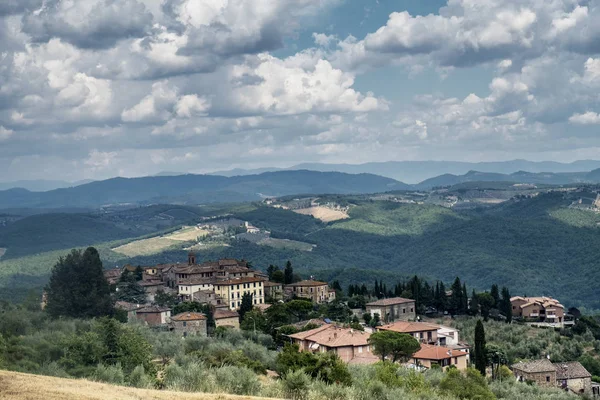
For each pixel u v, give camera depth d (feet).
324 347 418.92
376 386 238.48
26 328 305.12
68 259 519.60
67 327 328.90
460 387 308.60
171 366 227.61
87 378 221.05
